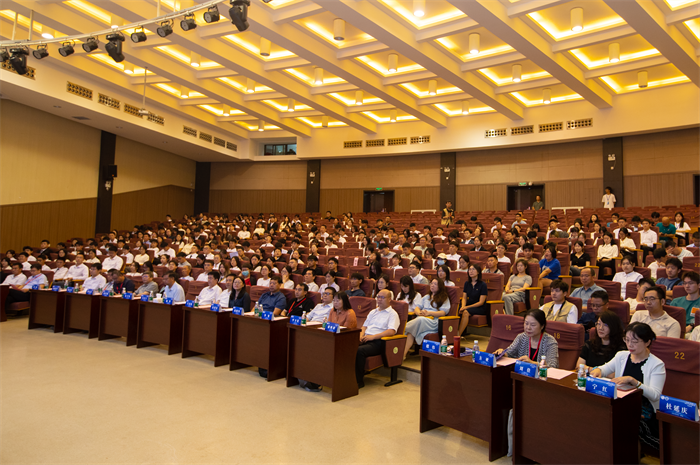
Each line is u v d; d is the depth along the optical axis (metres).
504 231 11.48
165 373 5.47
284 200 21.30
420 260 8.30
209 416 4.12
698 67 10.05
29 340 7.12
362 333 5.32
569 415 2.93
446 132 17.47
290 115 16.69
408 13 9.46
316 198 20.50
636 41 10.57
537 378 3.10
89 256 11.42
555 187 16.58
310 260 8.41
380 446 3.54
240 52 11.41
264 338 5.42
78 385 4.95
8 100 13.77
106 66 13.23
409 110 14.98
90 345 6.86
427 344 3.87
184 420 4.02
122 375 5.35
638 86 13.01
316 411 4.28
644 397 3.06
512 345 3.90
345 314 5.19
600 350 3.63
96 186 16.55
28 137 14.31
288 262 9.72
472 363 3.49
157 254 12.21
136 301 7.04
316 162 20.64
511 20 8.95
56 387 4.87
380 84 12.93
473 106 16.52
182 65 12.57
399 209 19.33
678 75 12.91
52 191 15.00
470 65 11.53
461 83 12.25
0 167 13.56
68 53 8.00
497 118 16.58
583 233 9.67
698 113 13.08
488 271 7.14
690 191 14.06
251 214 21.25
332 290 5.46
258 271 8.59
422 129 17.95
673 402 2.47
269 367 5.24
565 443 2.93
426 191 18.94
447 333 5.54
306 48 10.29
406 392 4.88
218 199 22.00
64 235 15.37
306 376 4.88
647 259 7.38
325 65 11.12
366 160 20.06
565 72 11.23
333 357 4.60
